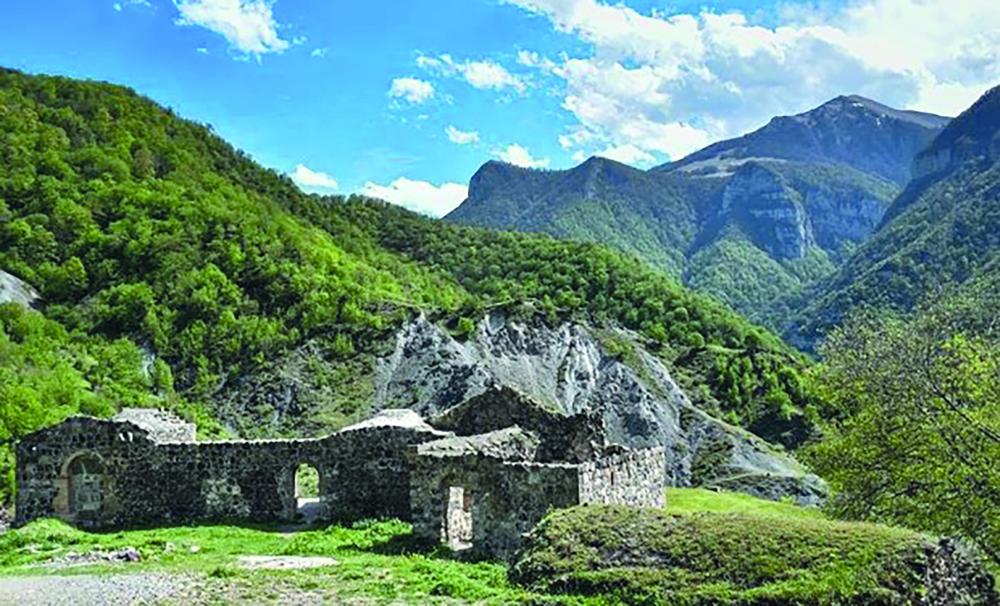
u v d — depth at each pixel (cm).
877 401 3438
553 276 14375
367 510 3650
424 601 2020
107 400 7556
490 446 3372
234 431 8381
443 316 11106
